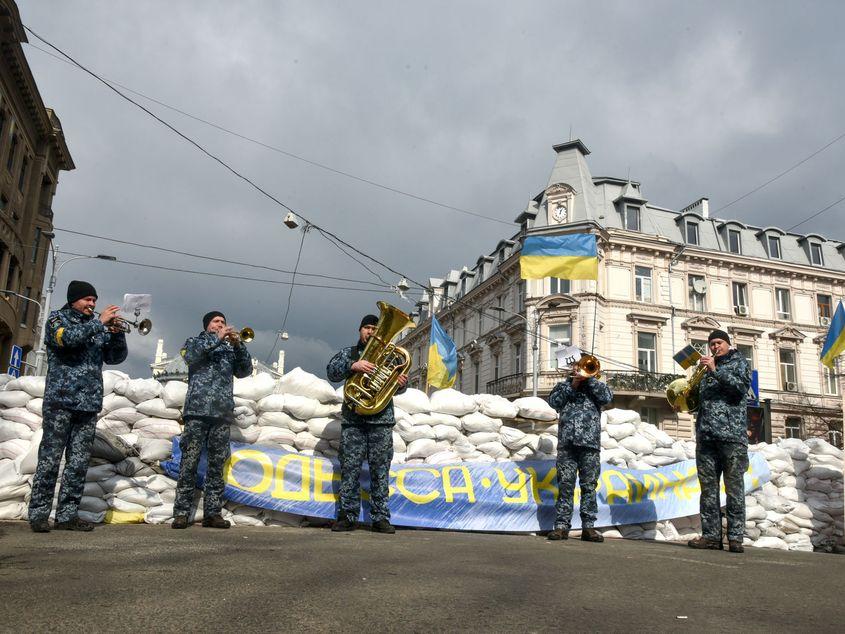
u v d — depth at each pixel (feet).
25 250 93.20
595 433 18.62
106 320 14.52
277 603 7.68
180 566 9.75
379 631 6.79
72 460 14.56
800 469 26.43
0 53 76.18
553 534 17.95
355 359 17.51
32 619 6.57
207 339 16.03
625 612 8.31
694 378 18.54
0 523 14.96
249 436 19.01
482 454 21.72
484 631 7.00
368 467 19.17
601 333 89.30
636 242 93.45
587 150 100.83
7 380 18.30
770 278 101.45
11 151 85.81
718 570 12.58
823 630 7.90
